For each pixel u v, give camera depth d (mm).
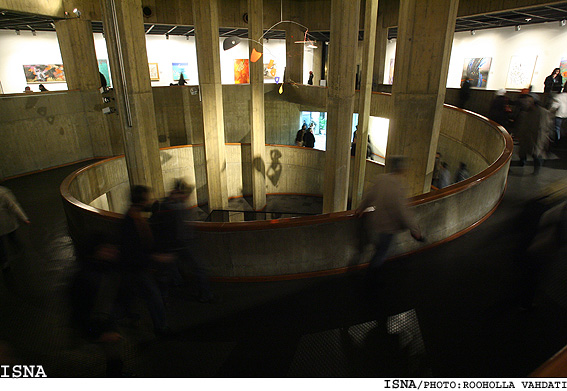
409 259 4695
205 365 3344
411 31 6016
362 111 11602
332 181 8789
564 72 13086
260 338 3631
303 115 20047
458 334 3490
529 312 3674
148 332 3791
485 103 12203
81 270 2795
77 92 12938
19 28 15445
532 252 3420
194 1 10703
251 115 12672
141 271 3473
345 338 3562
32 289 4809
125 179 10602
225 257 4504
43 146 12070
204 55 11234
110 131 13773
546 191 3369
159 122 16188
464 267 4504
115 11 7617
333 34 7754
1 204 5070
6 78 16625
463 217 5156
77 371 3373
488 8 12078
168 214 3768
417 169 6789
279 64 23906
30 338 3838
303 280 4504
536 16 12398
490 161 7062
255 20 11516
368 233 4496
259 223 4363
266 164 15156
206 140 12242
